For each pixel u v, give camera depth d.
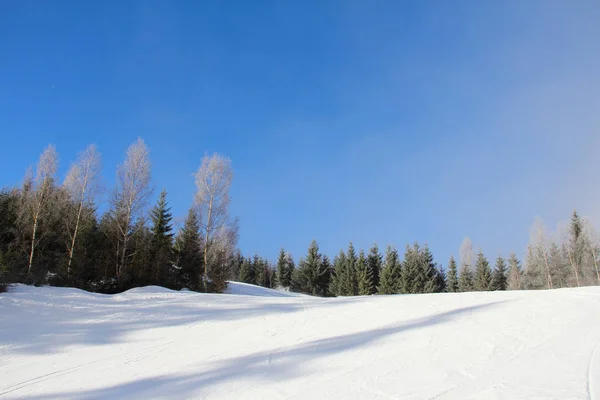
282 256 68.25
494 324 9.75
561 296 13.15
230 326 11.73
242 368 7.64
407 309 12.71
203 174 30.91
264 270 70.94
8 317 12.32
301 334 10.32
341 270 59.19
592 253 49.22
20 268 21.03
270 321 12.16
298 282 59.03
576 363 6.52
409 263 54.97
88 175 26.44
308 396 5.92
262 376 7.06
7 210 23.38
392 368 7.02
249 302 16.48
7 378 7.55
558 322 9.45
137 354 9.07
